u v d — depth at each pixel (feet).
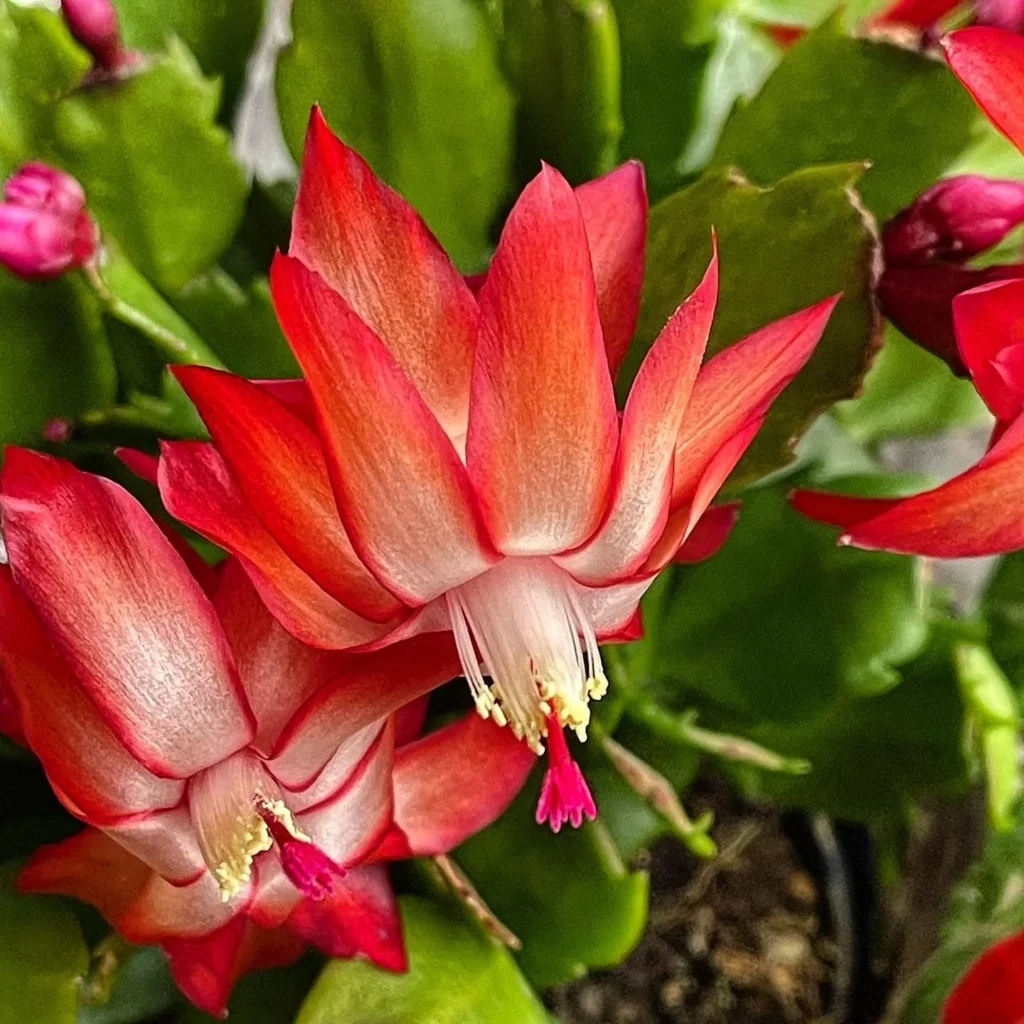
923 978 0.53
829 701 0.47
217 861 0.32
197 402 0.27
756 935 0.66
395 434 0.27
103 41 0.39
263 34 0.55
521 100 0.44
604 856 0.41
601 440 0.28
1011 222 0.38
